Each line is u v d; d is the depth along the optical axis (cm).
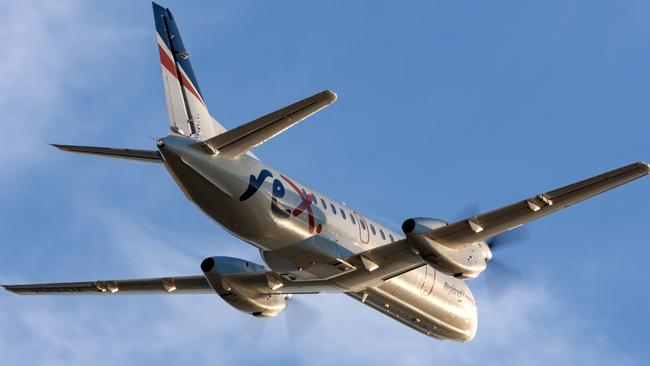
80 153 6856
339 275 7894
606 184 6906
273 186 7206
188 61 7419
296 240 7462
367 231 8125
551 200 7062
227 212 7050
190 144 6700
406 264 7725
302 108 6181
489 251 8075
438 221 7494
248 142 6625
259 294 8469
